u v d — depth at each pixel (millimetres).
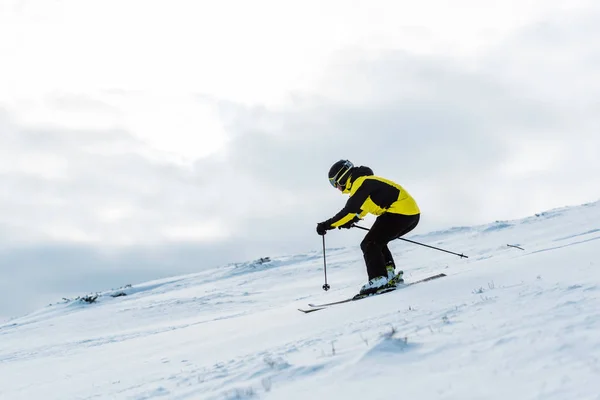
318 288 18484
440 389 2100
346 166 5820
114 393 3430
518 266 4738
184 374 3527
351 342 3217
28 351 10953
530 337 2473
